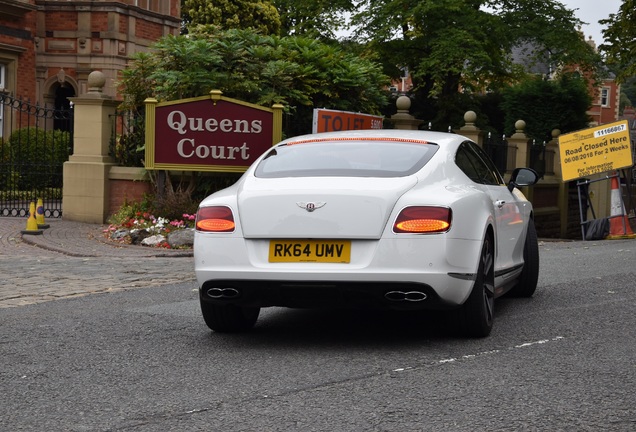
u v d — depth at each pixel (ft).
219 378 17.10
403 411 14.66
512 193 26.25
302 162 20.90
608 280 31.60
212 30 52.08
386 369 17.71
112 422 14.19
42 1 104.06
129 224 45.80
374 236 18.75
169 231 44.27
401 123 59.26
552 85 102.12
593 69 127.95
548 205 81.66
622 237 63.57
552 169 83.56
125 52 106.11
